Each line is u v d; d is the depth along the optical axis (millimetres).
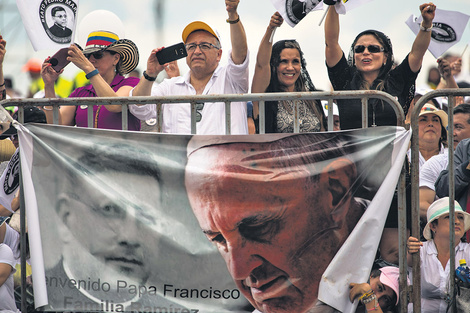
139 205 11805
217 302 11602
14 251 13602
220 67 14242
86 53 14477
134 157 11836
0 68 14336
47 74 13680
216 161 11625
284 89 14289
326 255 11445
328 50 14078
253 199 11523
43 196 12031
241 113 13711
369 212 11391
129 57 14789
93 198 11898
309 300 11461
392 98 11461
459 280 11664
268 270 11516
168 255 11695
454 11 13852
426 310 12586
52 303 11945
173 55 12938
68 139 12000
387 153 11414
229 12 13438
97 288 11852
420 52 13461
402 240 11586
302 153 11516
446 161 13602
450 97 11586
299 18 12812
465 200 12734
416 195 11578
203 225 11648
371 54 13805
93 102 11984
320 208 11477
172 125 13609
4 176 12680
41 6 13141
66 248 11945
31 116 13477
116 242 11828
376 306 11234
